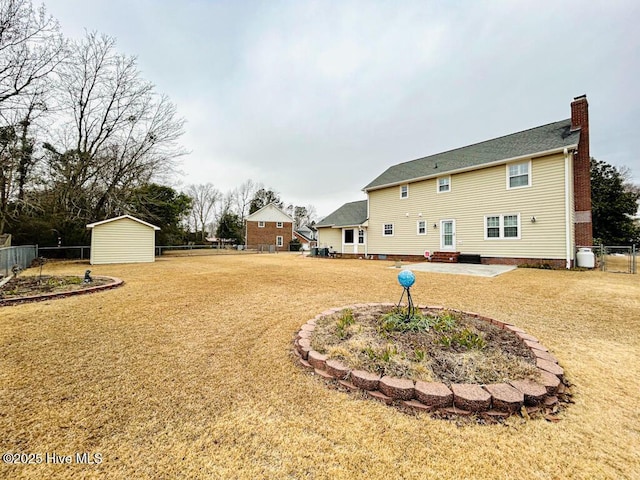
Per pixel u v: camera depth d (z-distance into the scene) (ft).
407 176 52.06
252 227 110.52
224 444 5.84
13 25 40.24
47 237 54.80
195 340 11.55
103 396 7.51
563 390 7.73
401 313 12.10
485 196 41.88
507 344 9.86
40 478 4.98
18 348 10.56
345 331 10.85
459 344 9.49
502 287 22.38
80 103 56.70
